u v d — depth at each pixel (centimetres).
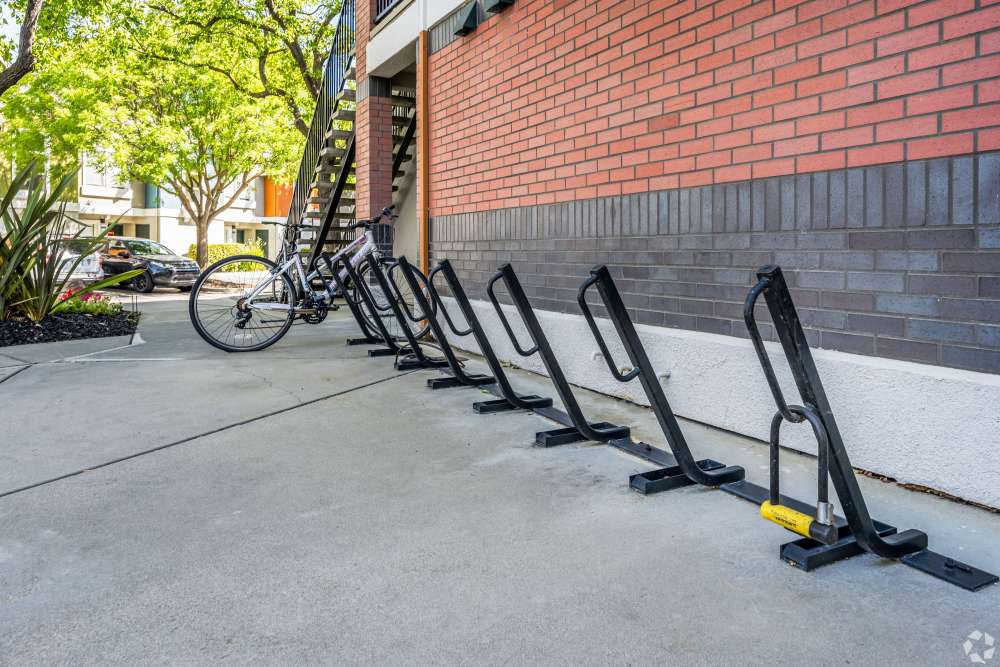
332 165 1070
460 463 343
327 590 218
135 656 183
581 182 491
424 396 485
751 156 361
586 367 494
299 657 182
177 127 2062
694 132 396
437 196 706
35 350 682
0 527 269
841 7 313
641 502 289
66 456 356
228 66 1828
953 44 270
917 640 185
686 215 404
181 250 3534
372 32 884
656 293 429
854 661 177
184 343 729
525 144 555
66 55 1850
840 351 320
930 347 284
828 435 223
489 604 208
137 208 3509
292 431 400
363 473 329
